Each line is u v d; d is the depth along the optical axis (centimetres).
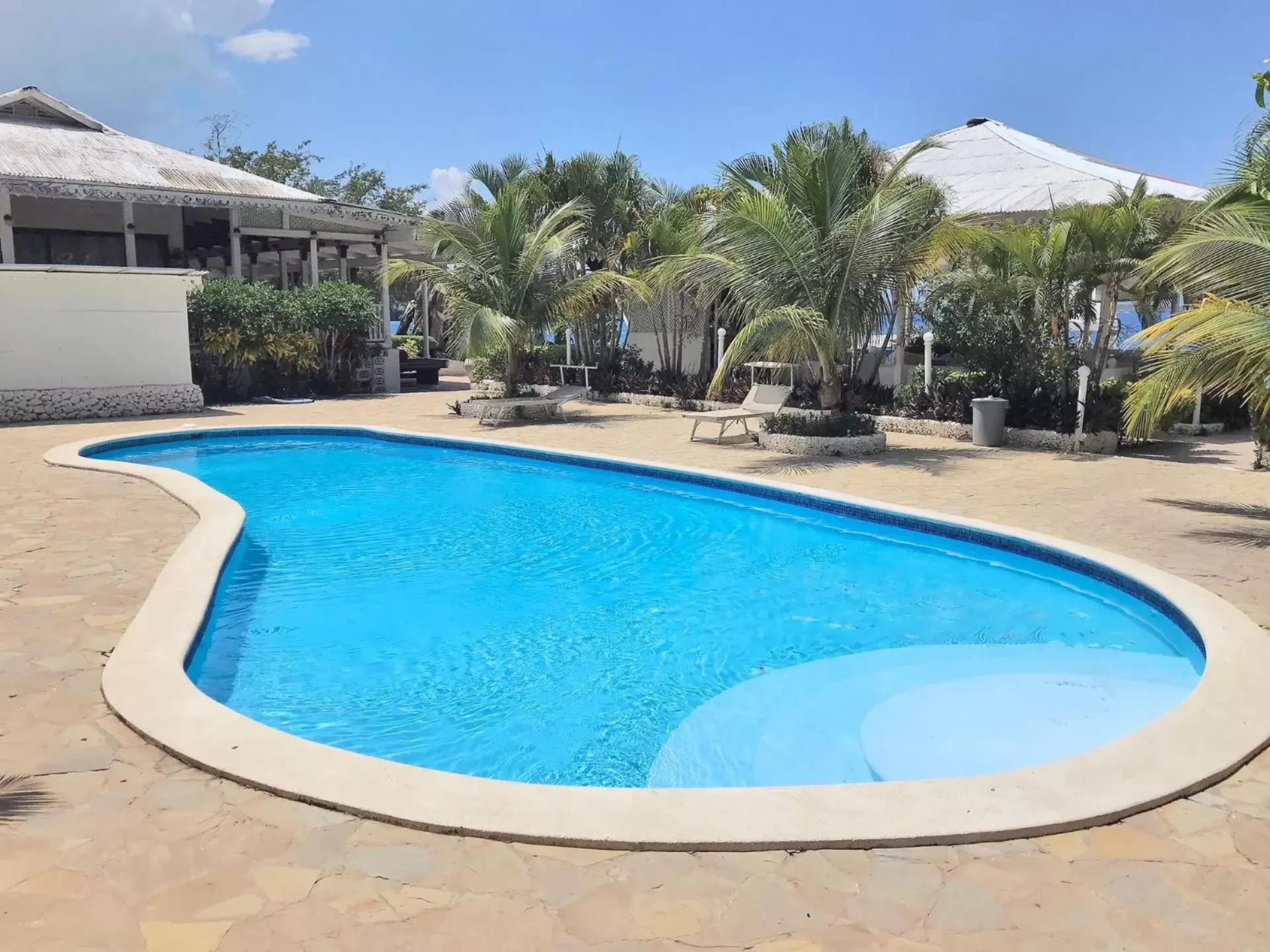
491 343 1714
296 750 395
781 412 1541
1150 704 534
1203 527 862
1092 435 1366
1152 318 1688
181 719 425
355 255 3356
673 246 2111
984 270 1547
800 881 306
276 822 341
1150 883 306
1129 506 965
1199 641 574
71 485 1089
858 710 545
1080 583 759
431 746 504
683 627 696
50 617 589
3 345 1814
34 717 436
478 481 1316
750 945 273
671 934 278
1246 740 405
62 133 2589
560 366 2381
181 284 1994
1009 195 2038
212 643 654
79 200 2538
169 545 784
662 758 488
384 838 331
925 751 475
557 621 709
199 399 2027
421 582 813
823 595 775
